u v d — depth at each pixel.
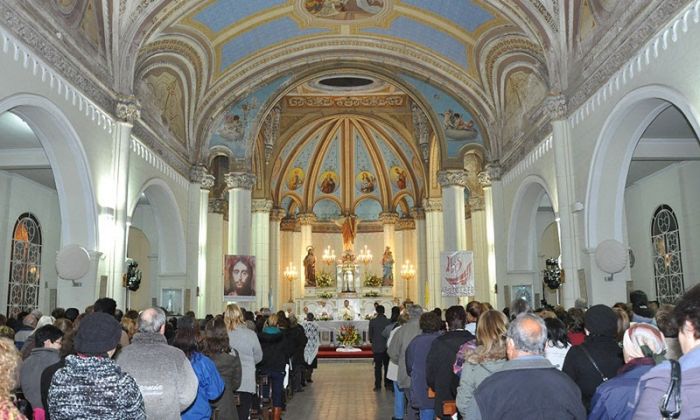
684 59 8.68
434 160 26.19
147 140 15.08
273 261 28.91
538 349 3.69
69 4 10.95
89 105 11.84
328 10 17.06
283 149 28.59
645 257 17.86
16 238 16.64
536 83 15.31
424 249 29.48
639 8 9.93
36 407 5.18
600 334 4.82
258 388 9.72
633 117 10.83
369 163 31.22
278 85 20.78
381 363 14.55
